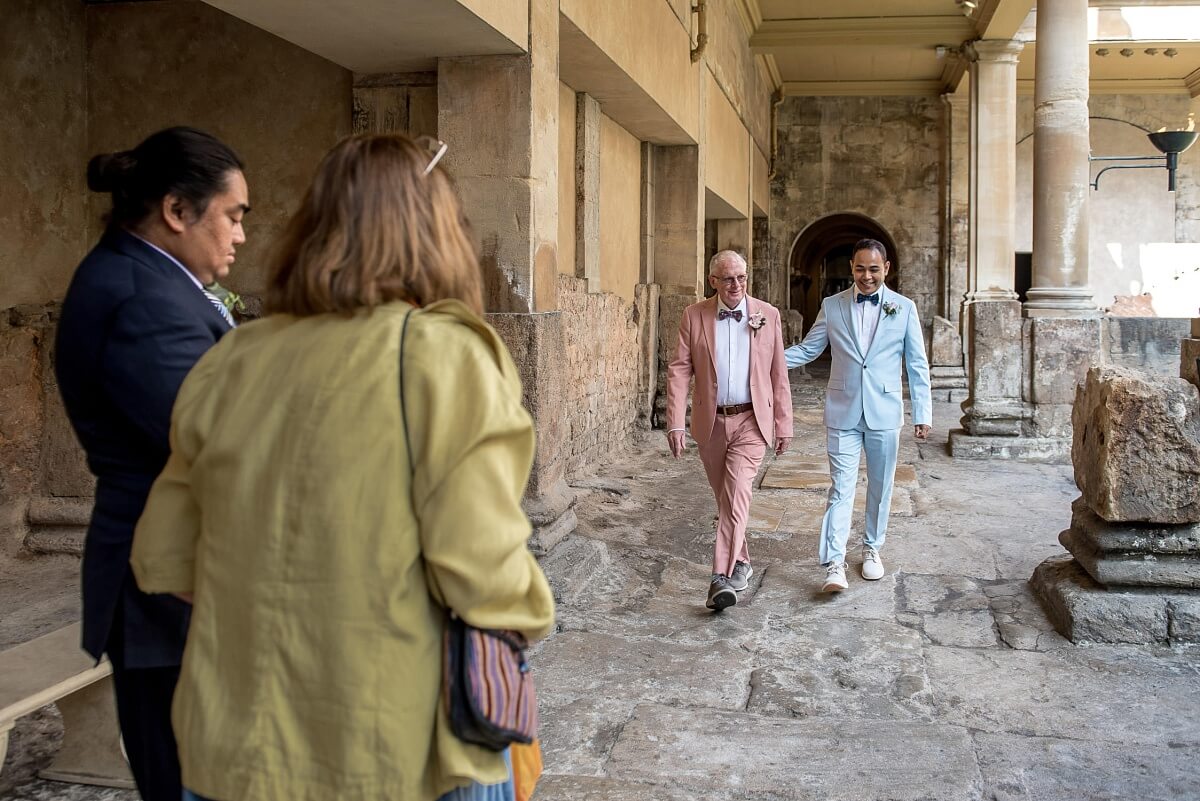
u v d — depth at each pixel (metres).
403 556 1.32
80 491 5.36
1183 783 3.03
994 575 5.28
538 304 5.33
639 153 10.52
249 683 1.34
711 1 11.45
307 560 1.33
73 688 2.69
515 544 1.31
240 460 1.40
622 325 9.84
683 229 10.81
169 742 1.79
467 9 4.36
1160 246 19.05
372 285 1.40
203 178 1.90
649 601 4.92
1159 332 10.59
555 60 5.52
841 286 36.47
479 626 1.32
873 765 3.15
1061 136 9.35
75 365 1.81
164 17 5.84
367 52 5.16
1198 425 4.06
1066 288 9.38
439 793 1.36
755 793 2.98
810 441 10.38
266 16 4.56
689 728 3.44
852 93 19.88
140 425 1.76
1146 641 4.15
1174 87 19.16
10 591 4.80
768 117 19.28
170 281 1.86
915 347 5.02
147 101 5.89
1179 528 4.16
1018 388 9.37
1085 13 9.31
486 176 5.21
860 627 4.49
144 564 1.52
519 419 1.34
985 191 13.98
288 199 5.87
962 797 2.94
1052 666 3.98
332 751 1.30
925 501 7.27
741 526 4.71
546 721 3.50
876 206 20.09
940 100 19.72
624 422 10.06
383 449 1.33
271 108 5.84
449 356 1.35
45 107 5.58
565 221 7.99
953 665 4.03
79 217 5.84
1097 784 3.03
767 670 3.99
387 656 1.31
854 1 14.43
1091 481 4.32
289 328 1.46
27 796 2.91
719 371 4.73
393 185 1.45
